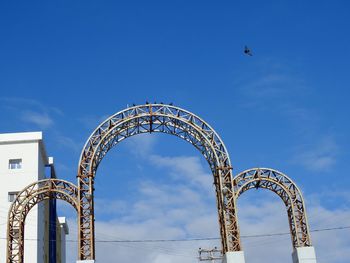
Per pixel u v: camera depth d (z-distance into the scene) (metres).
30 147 68.00
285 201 52.00
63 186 50.81
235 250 48.94
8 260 50.19
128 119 51.88
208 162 54.12
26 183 66.38
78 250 47.44
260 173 51.66
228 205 50.34
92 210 49.03
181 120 52.47
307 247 48.78
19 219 51.25
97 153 51.22
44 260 70.88
